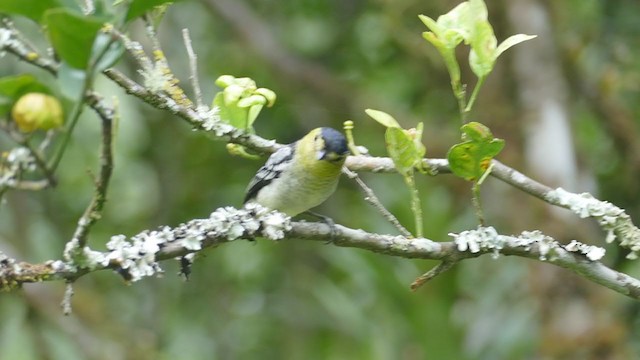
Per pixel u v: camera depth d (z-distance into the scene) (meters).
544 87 12.37
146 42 13.84
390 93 15.06
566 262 5.97
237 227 5.65
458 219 13.21
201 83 14.83
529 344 11.90
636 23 13.49
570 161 12.03
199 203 14.98
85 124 13.69
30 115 4.81
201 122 6.06
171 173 14.78
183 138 14.93
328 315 13.98
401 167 5.76
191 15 15.40
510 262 12.55
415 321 11.39
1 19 5.14
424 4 13.60
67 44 4.25
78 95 4.39
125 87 5.77
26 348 13.16
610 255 12.17
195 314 14.55
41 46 11.24
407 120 14.12
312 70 14.76
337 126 14.72
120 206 15.17
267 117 14.99
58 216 14.82
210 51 15.40
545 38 12.59
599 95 13.34
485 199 13.20
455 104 14.02
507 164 12.57
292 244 14.54
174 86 5.96
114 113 4.61
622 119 13.30
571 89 13.38
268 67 14.82
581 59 13.60
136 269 5.30
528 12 12.66
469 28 5.73
